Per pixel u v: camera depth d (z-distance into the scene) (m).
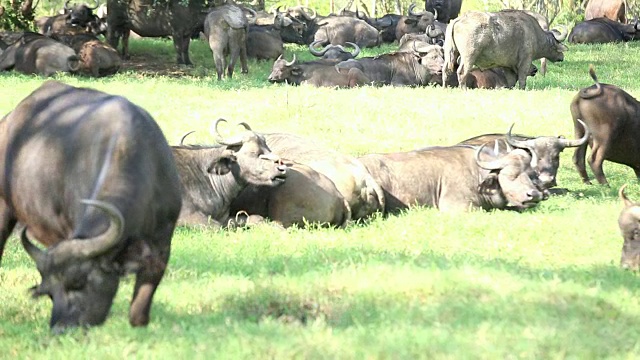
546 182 39.12
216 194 34.00
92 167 20.92
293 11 112.44
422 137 51.25
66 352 19.47
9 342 21.47
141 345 20.20
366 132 52.31
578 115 43.88
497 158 37.38
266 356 19.34
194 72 85.06
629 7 162.75
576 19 151.00
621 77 82.75
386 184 37.16
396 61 77.06
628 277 25.91
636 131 43.62
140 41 100.31
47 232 22.23
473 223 33.69
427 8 128.12
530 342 19.61
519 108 57.28
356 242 31.47
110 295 19.52
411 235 32.38
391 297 23.05
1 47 87.69
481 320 21.11
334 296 23.48
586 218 34.81
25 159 22.23
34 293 19.27
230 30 79.94
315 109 56.12
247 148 33.84
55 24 94.44
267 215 34.69
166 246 21.36
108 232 18.83
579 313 21.91
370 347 19.36
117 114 21.34
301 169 34.53
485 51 71.19
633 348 20.19
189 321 22.30
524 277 24.52
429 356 19.02
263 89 66.62
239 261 28.28
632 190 42.28
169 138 49.81
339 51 86.62
